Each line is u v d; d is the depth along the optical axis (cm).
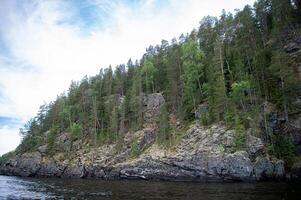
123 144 8894
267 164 5688
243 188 4356
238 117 6506
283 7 7612
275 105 6750
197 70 8831
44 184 5922
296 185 4550
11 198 3712
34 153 10644
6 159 12938
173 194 3938
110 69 12694
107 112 10681
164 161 7088
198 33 11206
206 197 3531
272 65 6662
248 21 8656
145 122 9469
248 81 7025
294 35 7269
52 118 12731
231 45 9419
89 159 9150
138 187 5075
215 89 7531
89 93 12031
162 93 10094
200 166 6400
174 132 7662
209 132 6844
